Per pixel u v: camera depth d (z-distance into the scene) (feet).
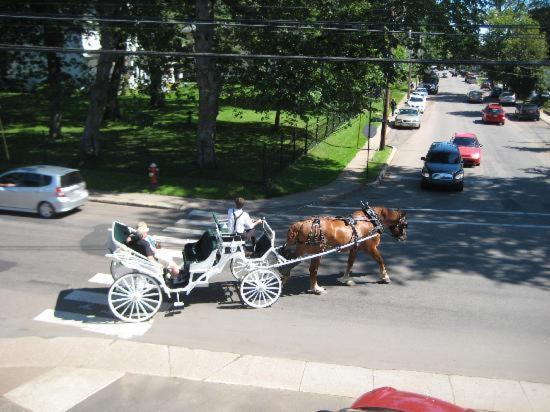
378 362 32.12
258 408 27.25
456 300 41.39
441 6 69.15
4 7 81.92
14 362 31.37
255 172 86.79
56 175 60.90
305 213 69.36
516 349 34.01
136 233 37.29
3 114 135.64
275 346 33.78
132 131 122.21
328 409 27.22
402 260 50.80
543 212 71.61
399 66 90.79
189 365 31.27
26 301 39.65
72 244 52.44
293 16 76.54
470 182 91.86
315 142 118.73
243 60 87.45
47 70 96.73
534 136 147.95
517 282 45.47
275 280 40.14
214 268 37.40
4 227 57.52
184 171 84.99
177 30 88.79
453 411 21.58
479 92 229.04
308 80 81.10
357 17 74.79
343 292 42.55
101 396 28.12
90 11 87.04
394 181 92.07
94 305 39.29
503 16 178.81
